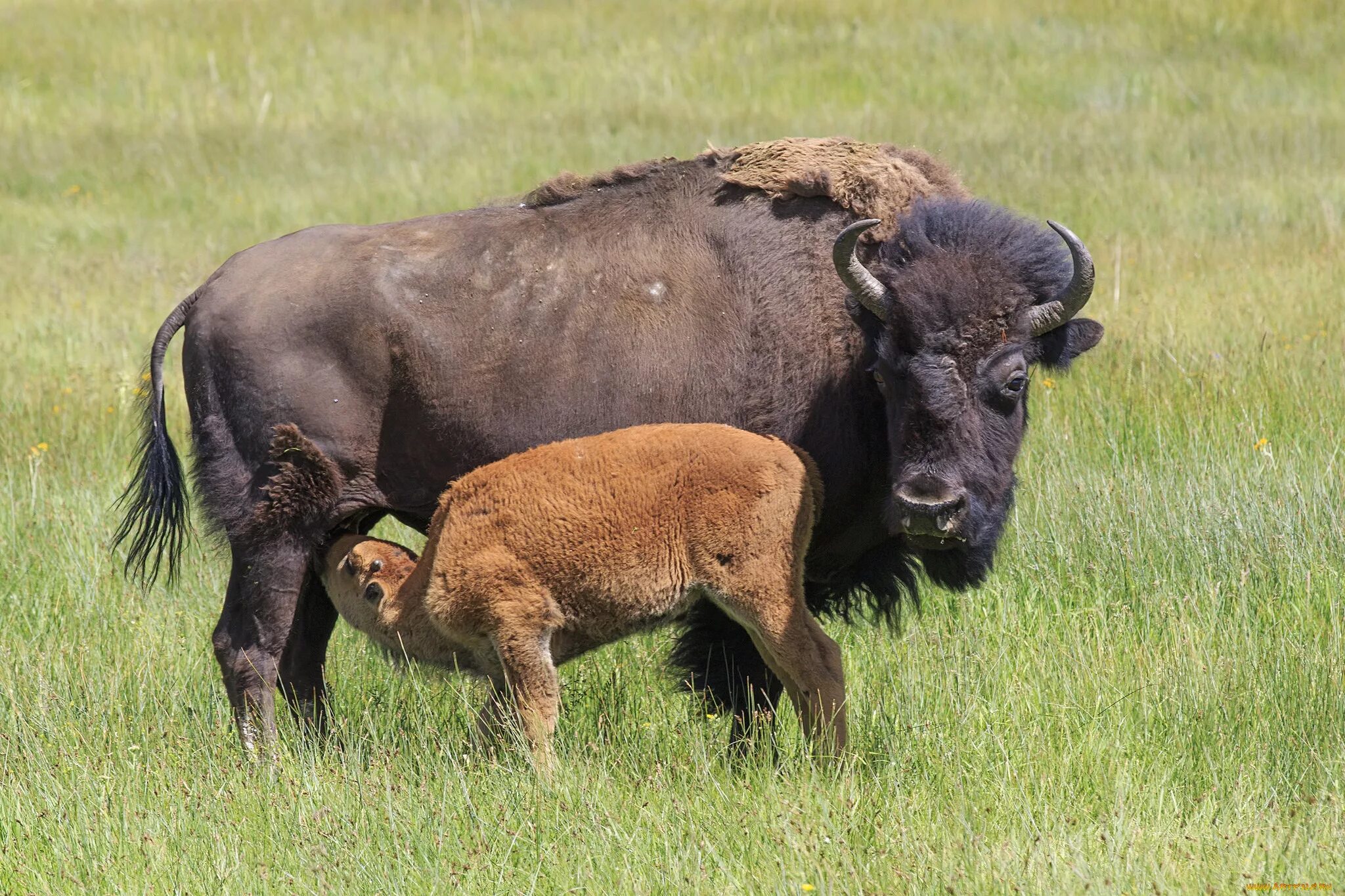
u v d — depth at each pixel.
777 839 15.34
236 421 19.36
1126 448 27.03
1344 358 30.83
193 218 54.38
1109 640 20.66
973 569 18.84
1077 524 24.09
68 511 26.80
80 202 57.00
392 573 18.89
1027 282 17.70
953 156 56.66
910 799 16.38
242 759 18.41
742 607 17.28
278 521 19.22
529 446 19.25
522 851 15.38
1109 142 58.62
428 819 16.17
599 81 74.50
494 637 17.88
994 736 17.94
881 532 19.52
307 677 20.31
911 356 17.31
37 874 15.21
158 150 63.50
